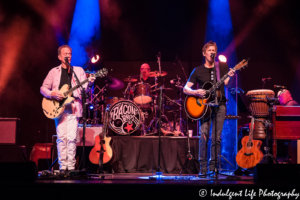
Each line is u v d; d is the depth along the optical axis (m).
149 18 7.43
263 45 7.35
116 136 5.05
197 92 3.89
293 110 4.74
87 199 3.12
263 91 4.80
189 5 7.41
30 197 3.13
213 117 4.02
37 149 5.67
